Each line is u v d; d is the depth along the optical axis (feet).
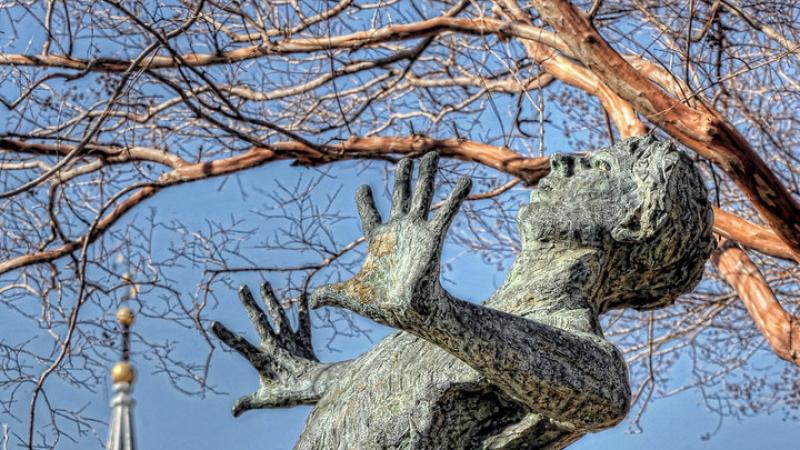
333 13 41.11
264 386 17.95
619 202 17.28
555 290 16.72
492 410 15.96
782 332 39.52
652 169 17.21
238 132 39.99
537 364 15.11
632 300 17.89
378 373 16.19
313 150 41.88
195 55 42.32
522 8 42.91
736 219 40.32
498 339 14.99
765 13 39.22
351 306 14.96
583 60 36.40
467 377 15.66
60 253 42.09
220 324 18.10
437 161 15.67
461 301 15.03
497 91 45.03
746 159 35.81
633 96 35.91
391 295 14.74
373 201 15.83
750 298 40.32
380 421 15.81
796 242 36.86
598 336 15.97
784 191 36.06
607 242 17.24
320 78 43.93
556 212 17.31
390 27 40.91
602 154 17.66
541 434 15.96
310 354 18.31
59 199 42.01
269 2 42.11
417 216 15.23
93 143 42.88
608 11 40.65
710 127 35.55
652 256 17.28
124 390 37.68
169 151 44.21
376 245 15.28
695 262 17.62
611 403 15.42
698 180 17.48
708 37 37.01
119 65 41.32
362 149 42.14
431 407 15.70
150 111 42.70
